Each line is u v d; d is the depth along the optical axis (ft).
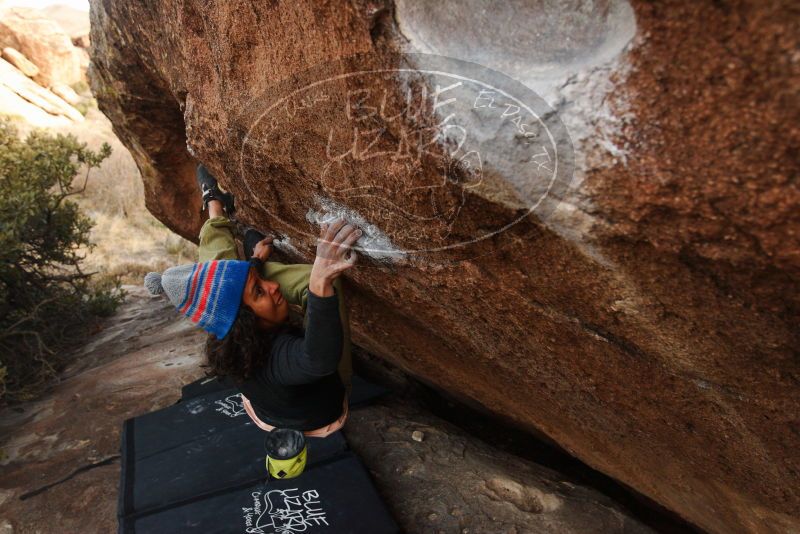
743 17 1.97
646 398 4.66
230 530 7.50
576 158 2.78
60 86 55.67
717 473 5.27
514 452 11.25
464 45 2.87
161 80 8.58
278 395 5.01
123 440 9.53
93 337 16.92
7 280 15.76
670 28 2.17
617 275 3.35
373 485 8.14
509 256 3.85
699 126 2.30
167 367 12.88
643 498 9.43
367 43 3.18
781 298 2.81
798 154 2.13
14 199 14.97
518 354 5.45
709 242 2.70
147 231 28.32
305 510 7.75
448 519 7.87
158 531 7.52
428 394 12.27
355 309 7.78
